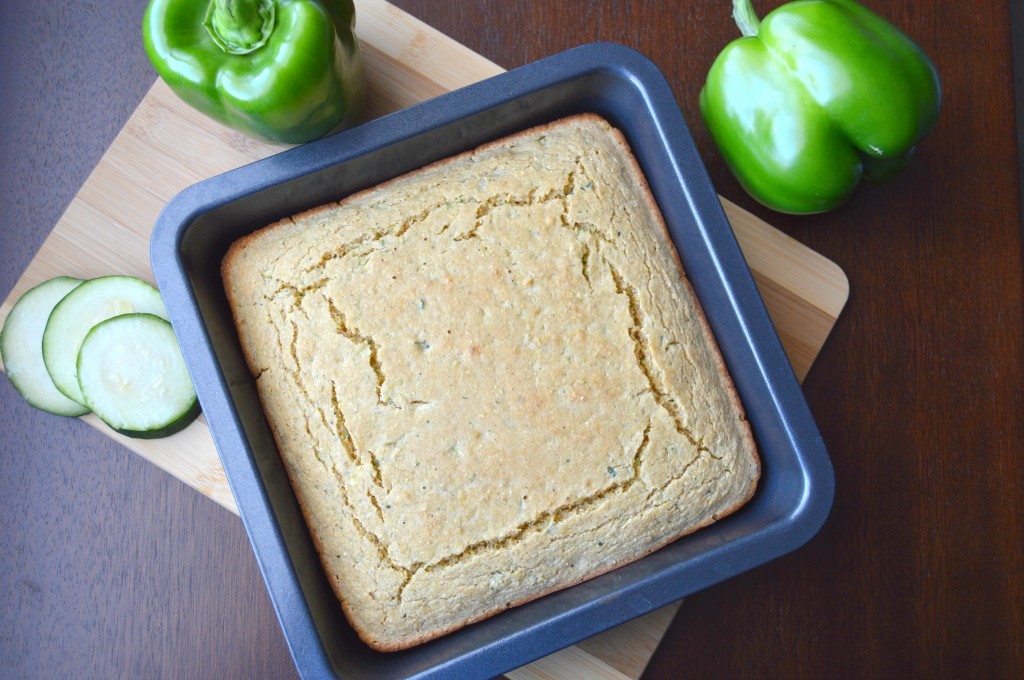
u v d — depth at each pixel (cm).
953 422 55
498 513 47
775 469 48
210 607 55
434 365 48
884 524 55
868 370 55
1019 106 56
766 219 56
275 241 49
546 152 50
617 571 48
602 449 47
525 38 57
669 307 49
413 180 50
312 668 44
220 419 45
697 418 48
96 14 58
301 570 46
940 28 57
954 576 55
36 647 55
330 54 47
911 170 56
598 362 48
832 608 54
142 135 54
